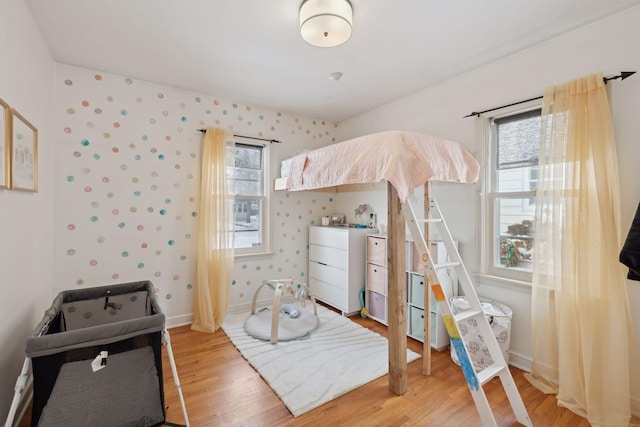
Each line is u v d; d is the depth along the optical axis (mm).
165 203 3076
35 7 1849
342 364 2371
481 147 2615
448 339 2678
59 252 2584
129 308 2348
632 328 1800
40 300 2223
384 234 3391
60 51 2387
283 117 3846
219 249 3213
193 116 3213
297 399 1941
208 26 2053
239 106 3500
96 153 2729
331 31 1814
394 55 2430
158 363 1704
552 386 2068
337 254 3533
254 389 2080
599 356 1794
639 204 1707
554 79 2170
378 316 3273
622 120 1874
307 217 4086
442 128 2939
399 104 3402
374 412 1844
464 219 2742
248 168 3701
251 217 3727
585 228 1872
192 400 1956
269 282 3266
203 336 2938
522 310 2357
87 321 2209
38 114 2127
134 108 2895
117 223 2836
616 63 1896
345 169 2012
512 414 1819
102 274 2771
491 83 2545
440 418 1791
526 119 2420
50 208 2498
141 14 1922
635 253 1696
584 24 2016
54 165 2547
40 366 1416
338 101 3482
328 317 3354
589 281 1850
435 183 2965
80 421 1488
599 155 1845
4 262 1552
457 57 2463
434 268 1838
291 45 2291
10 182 1565
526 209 2424
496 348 1815
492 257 2617
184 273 3205
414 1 1793
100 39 2213
